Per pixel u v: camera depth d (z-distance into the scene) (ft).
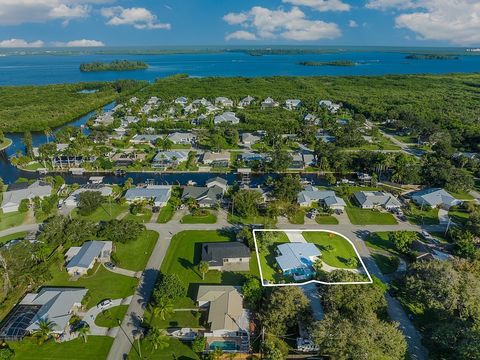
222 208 413.80
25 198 414.82
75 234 337.52
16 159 543.39
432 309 245.86
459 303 239.91
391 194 450.30
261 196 411.75
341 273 271.69
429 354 219.00
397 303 271.28
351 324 214.90
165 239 351.87
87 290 271.90
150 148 618.85
